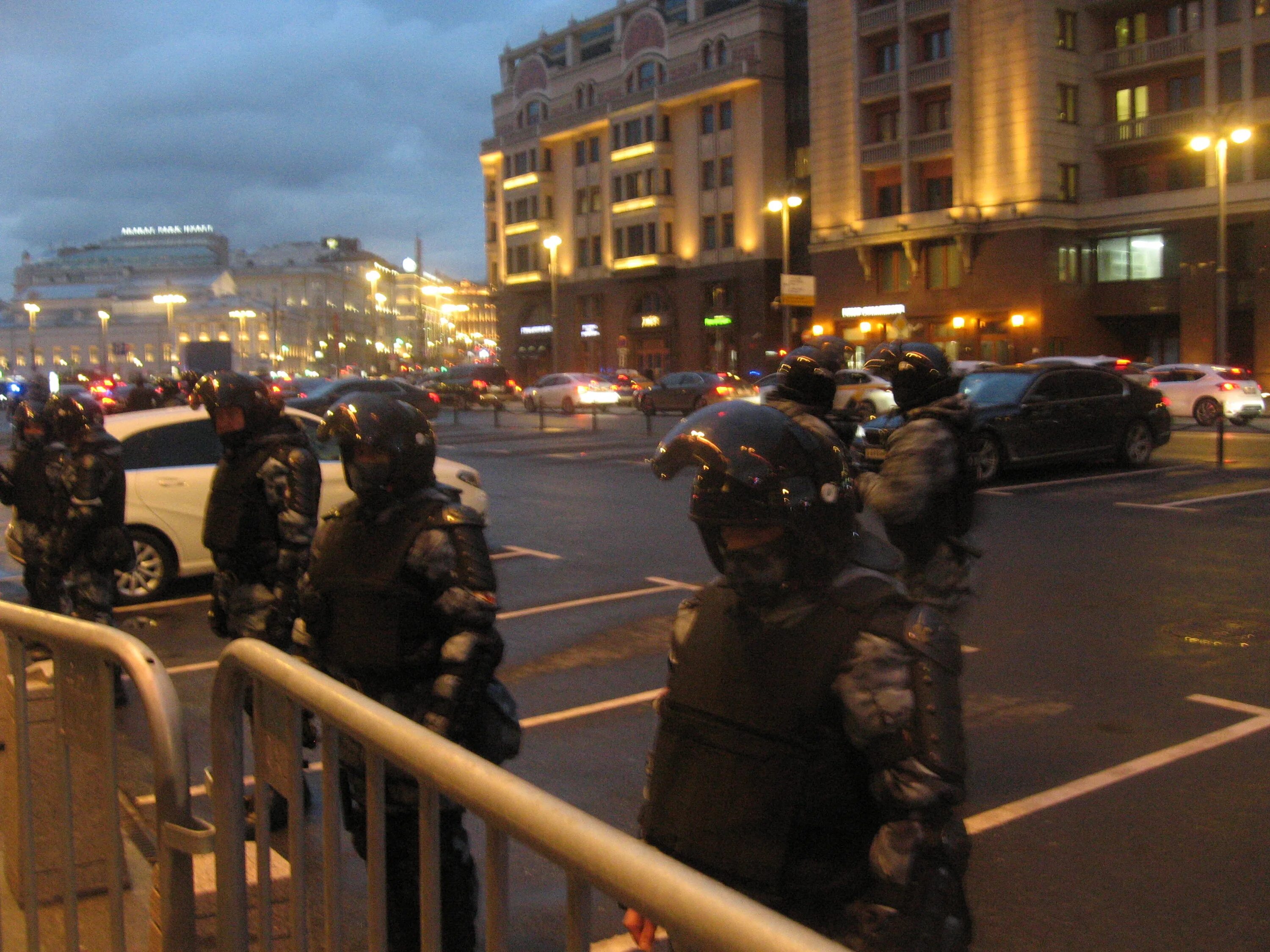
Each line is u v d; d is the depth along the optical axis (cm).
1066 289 4356
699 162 5988
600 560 1043
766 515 173
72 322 13650
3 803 353
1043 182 4259
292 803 223
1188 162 4181
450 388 4706
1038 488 1442
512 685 641
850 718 170
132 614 855
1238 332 4081
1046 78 4247
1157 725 544
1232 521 1145
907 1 4494
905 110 4569
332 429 278
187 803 252
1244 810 440
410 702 284
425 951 177
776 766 176
